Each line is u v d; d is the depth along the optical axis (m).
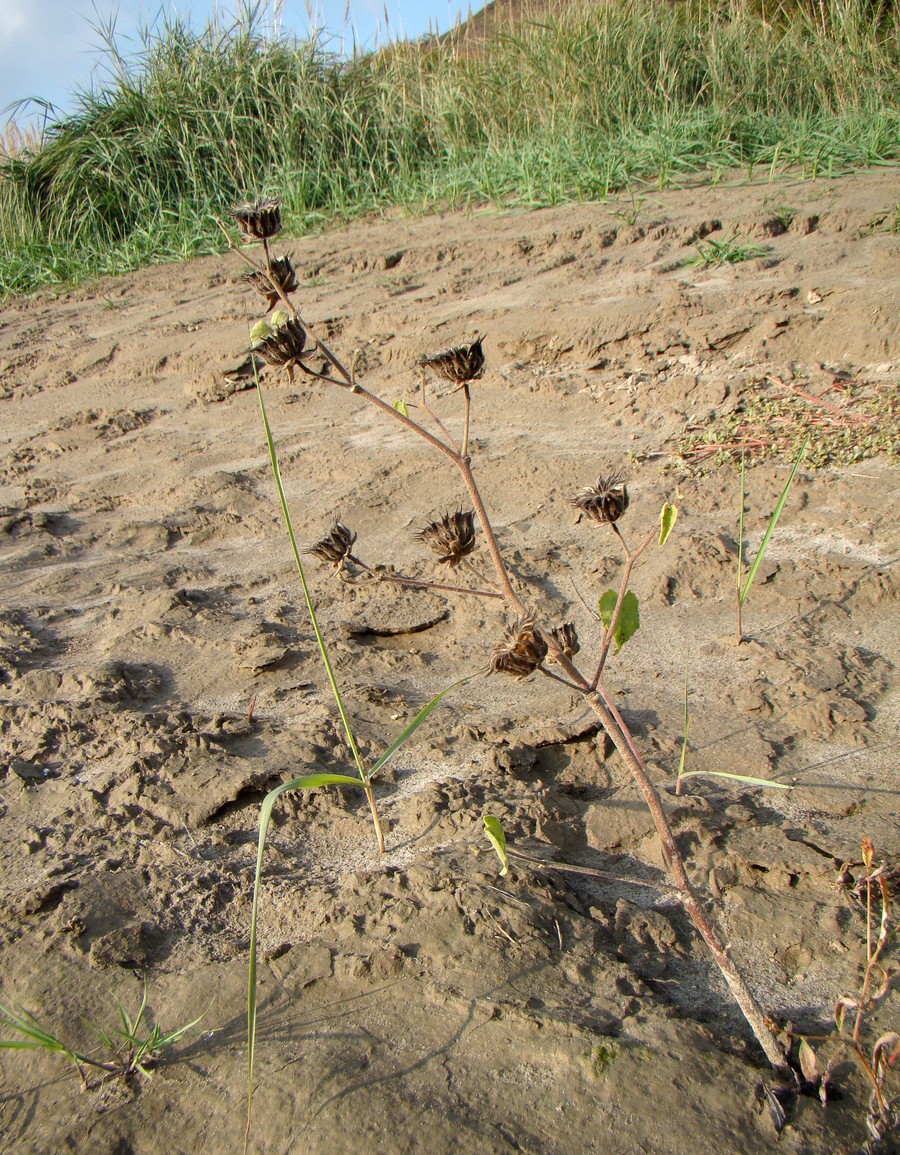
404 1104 1.64
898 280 4.67
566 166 7.25
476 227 6.90
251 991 1.54
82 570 4.02
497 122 8.51
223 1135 1.64
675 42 8.26
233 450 4.99
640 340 4.89
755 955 1.92
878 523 3.41
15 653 3.33
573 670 1.69
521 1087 1.65
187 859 2.30
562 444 4.37
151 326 6.61
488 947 1.92
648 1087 1.62
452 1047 1.73
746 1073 1.64
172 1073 1.76
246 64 9.12
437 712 2.82
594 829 2.28
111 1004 1.93
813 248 5.26
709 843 2.19
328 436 4.91
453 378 1.72
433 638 3.27
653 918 2.00
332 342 5.74
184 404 5.66
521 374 5.00
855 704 2.61
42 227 9.06
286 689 2.99
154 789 2.53
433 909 2.02
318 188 8.38
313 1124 1.62
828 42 8.14
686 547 3.45
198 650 3.28
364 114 8.94
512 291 5.67
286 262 1.79
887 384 4.19
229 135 8.95
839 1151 1.53
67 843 2.39
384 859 2.24
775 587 3.21
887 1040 1.56
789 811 2.29
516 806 2.34
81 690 3.05
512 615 3.29
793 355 4.53
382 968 1.90
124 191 9.11
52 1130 1.69
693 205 6.28
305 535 4.08
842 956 1.89
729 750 2.51
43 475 5.08
